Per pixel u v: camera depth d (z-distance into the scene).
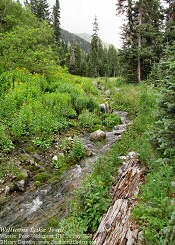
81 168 7.95
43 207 6.09
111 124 12.41
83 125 11.70
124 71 25.64
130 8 24.58
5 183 6.86
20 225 5.47
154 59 24.16
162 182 4.85
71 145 9.51
